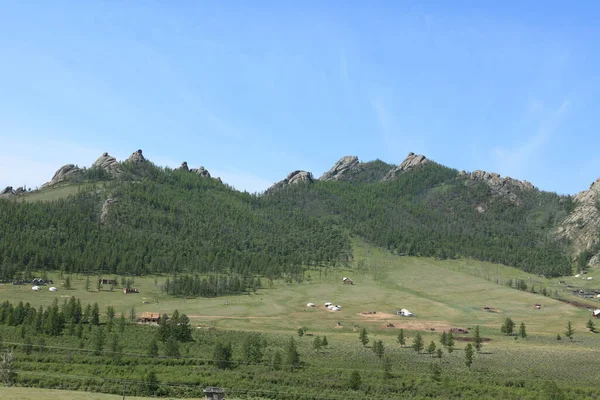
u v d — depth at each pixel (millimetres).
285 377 142625
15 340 165125
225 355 154375
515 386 140125
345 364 158125
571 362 164125
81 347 162125
